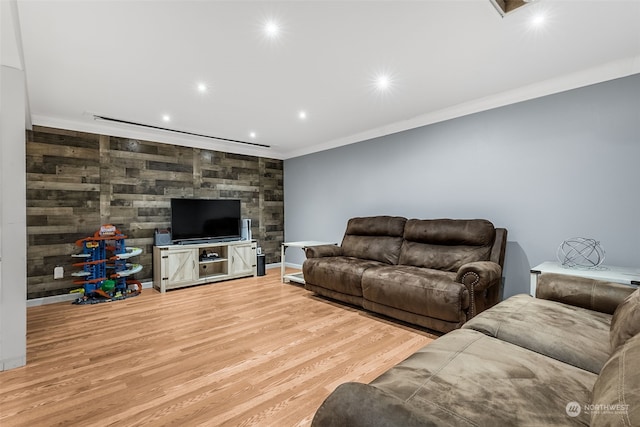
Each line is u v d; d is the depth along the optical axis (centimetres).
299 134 464
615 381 65
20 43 205
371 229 400
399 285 277
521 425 79
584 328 140
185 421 150
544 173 292
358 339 250
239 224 525
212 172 510
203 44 220
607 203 259
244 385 182
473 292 246
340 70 261
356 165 470
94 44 217
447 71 265
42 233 359
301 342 244
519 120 307
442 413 83
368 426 65
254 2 177
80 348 233
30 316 309
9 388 179
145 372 197
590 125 267
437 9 185
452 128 357
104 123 393
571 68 260
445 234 322
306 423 149
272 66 254
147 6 178
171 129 427
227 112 362
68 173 378
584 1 178
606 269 239
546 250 291
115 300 365
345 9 184
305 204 562
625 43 222
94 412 157
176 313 317
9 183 210
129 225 422
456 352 121
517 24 200
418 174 391
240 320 296
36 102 322
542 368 110
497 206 322
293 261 591
